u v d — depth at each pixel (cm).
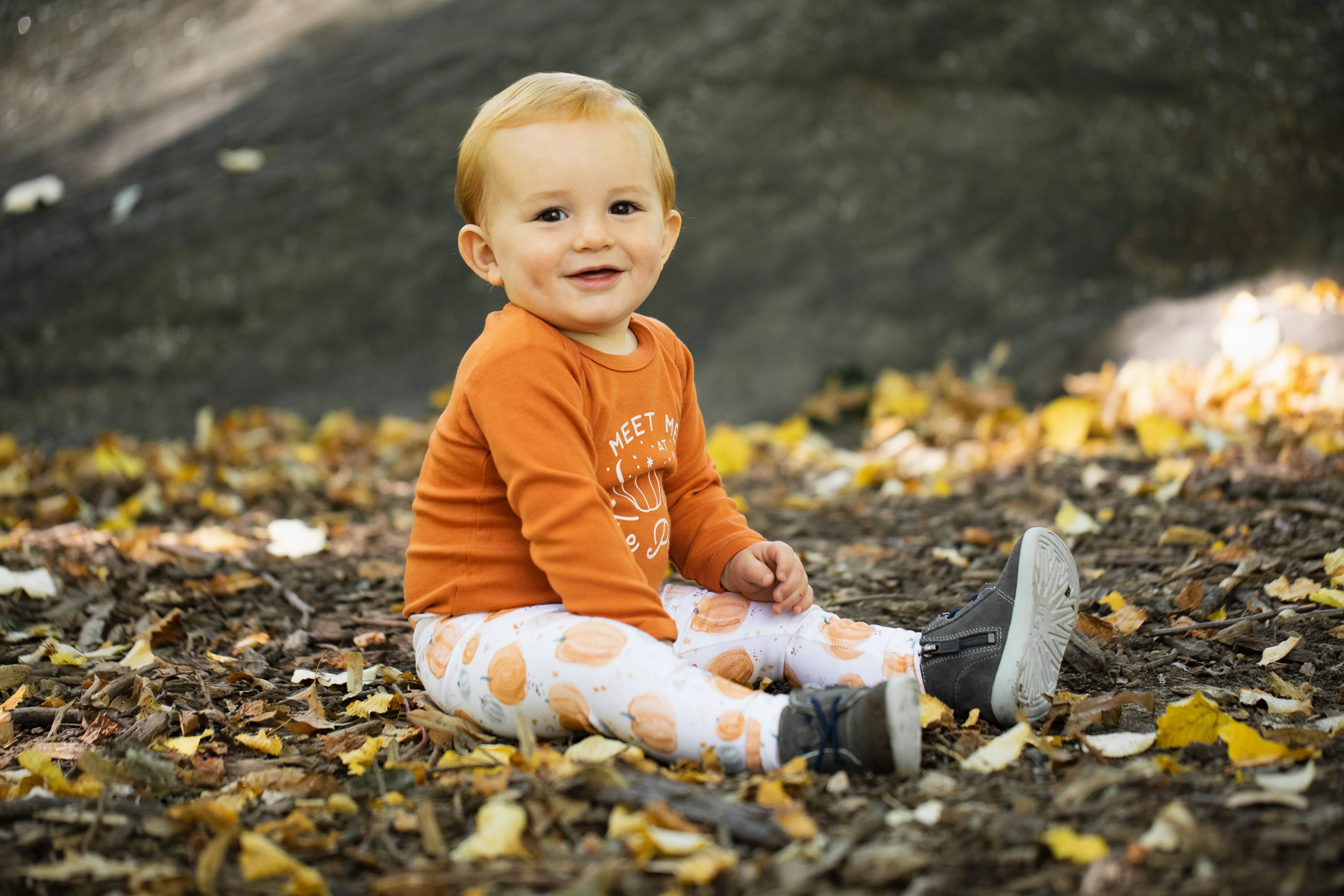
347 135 669
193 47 798
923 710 186
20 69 801
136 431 555
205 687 220
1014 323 558
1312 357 436
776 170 623
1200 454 388
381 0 795
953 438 462
